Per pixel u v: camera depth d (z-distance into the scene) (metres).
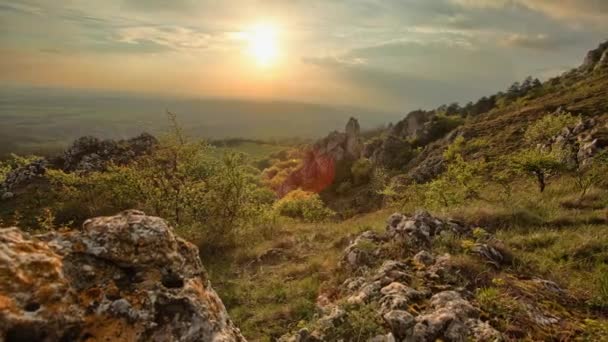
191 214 16.69
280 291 9.32
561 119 33.00
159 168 18.28
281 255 12.83
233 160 17.64
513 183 22.38
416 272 7.40
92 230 3.88
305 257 12.34
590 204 13.70
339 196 72.38
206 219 16.53
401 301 6.01
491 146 42.09
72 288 3.33
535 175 18.45
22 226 20.58
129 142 34.78
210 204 16.75
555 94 73.19
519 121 51.03
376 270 8.25
